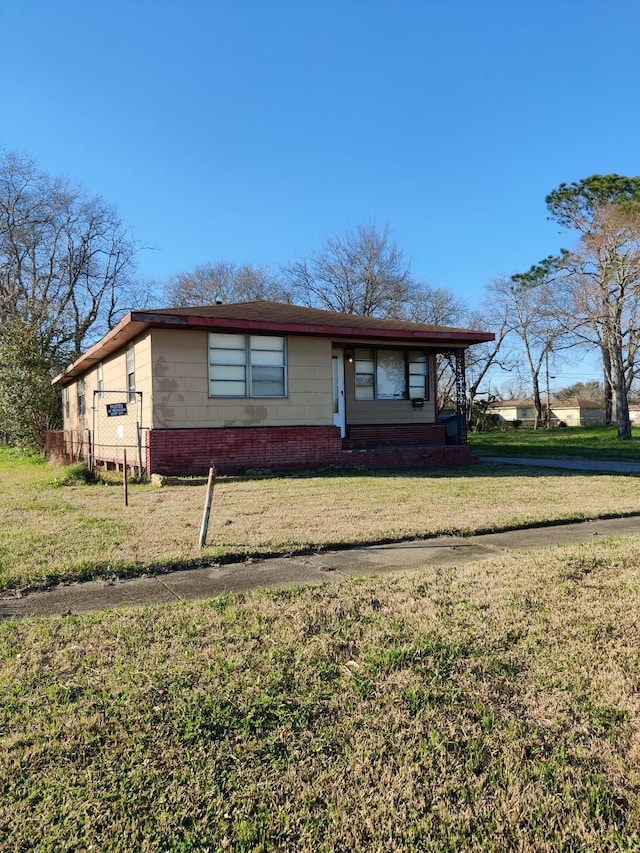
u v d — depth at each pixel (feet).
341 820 6.70
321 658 10.62
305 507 26.81
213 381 41.37
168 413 39.88
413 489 32.81
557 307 103.24
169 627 12.13
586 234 97.45
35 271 100.99
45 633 11.83
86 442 49.67
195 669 10.16
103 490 34.27
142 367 41.50
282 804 6.95
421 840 6.45
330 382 45.50
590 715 8.82
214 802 6.97
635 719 8.71
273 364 43.52
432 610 13.09
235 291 130.82
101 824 6.63
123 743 8.07
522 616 12.71
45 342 71.56
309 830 6.55
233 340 42.09
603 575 15.79
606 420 135.54
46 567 16.42
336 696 9.32
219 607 13.34
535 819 6.76
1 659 10.66
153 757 7.78
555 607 13.25
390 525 22.43
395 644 11.23
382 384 52.80
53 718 8.66
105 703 9.07
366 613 12.94
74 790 7.14
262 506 27.12
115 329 41.50
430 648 11.05
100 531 21.47
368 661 10.50
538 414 157.07
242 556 18.03
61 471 44.45
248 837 6.45
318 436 44.32
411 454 47.29
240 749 7.95
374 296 124.88
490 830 6.61
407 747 8.02
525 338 144.05
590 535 21.50
